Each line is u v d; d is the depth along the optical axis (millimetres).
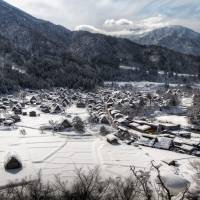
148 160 48031
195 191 16578
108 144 59312
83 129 74562
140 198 24797
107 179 33812
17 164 41062
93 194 26844
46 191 27359
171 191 12719
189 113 97375
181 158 52500
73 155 49844
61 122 74875
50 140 61219
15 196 26953
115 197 25062
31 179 36031
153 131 77375
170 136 70875
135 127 79312
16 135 64500
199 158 53469
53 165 43594
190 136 76000
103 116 83438
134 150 55000
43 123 82312
